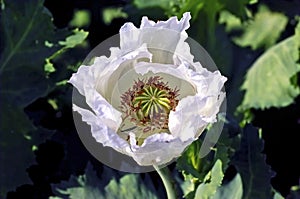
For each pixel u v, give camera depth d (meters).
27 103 0.94
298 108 1.13
